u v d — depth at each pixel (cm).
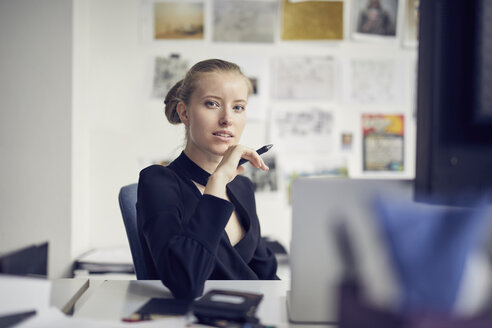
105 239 174
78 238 161
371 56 180
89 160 174
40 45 153
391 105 180
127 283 68
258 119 177
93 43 173
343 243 36
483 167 41
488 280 34
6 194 153
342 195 49
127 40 174
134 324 47
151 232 69
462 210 36
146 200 75
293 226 50
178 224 71
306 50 179
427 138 42
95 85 174
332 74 179
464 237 35
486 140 41
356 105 180
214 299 54
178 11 175
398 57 180
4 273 46
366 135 180
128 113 175
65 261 153
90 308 54
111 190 174
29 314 46
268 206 178
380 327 29
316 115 179
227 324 48
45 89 153
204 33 176
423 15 43
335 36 178
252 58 177
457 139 41
